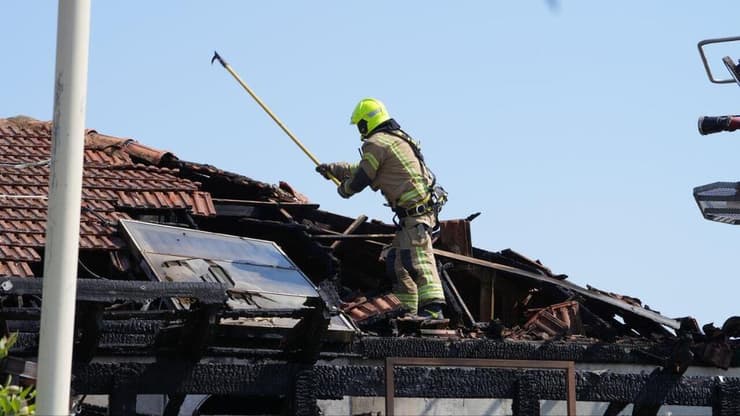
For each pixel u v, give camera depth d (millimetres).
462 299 48312
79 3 23906
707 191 37469
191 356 31109
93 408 34250
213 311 30234
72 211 23531
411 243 39406
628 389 36469
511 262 46312
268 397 36719
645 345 37938
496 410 37562
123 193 42031
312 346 32344
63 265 23344
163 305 33688
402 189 39469
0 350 25562
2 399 24594
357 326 37031
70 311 23312
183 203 42375
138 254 36250
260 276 36969
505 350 36219
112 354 30609
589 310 44938
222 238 38312
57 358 23078
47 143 46156
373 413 36688
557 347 36906
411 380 33500
